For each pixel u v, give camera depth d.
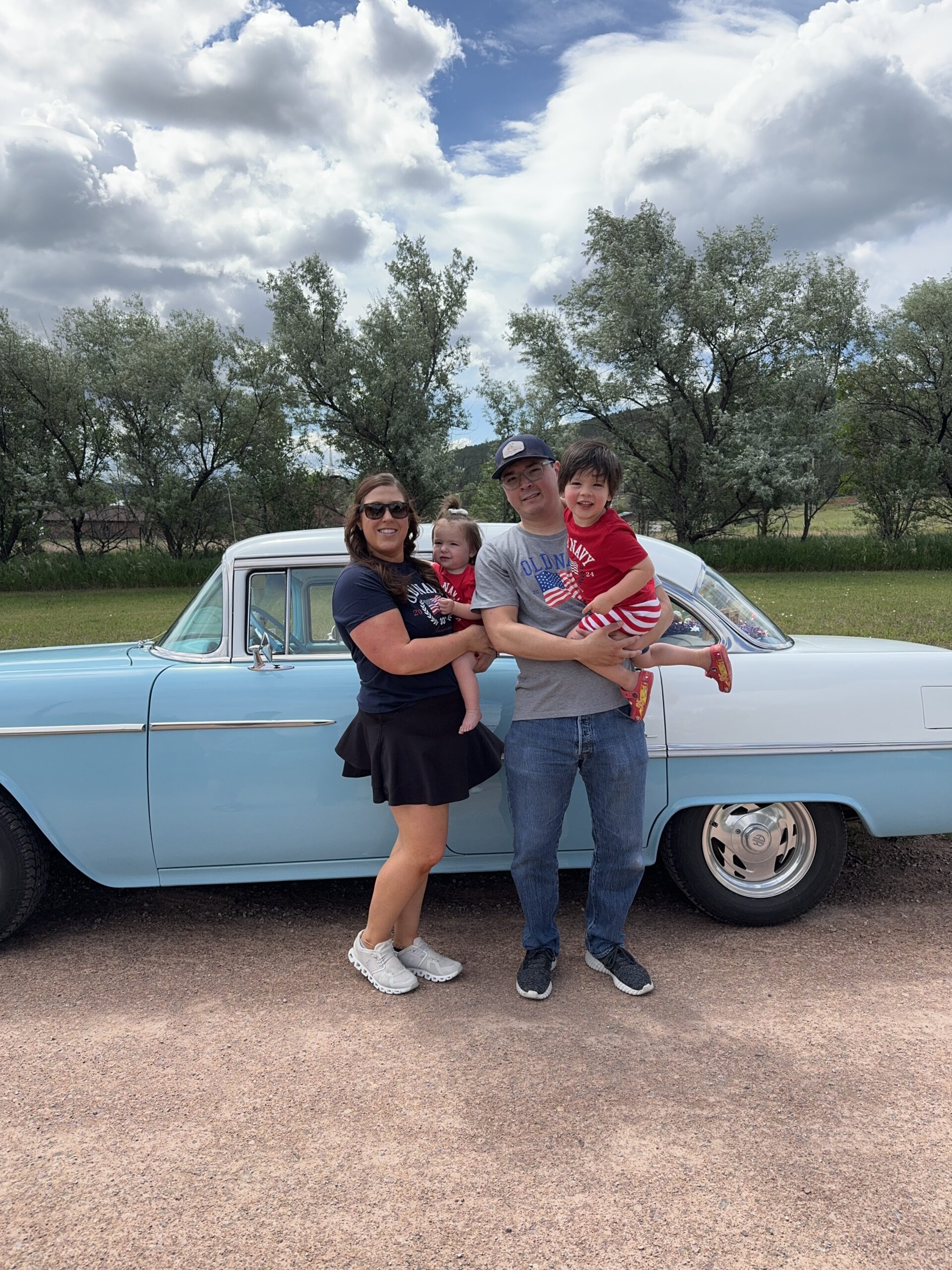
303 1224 1.87
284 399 31.34
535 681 2.74
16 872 3.14
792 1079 2.38
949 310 31.02
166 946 3.30
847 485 33.09
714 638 3.31
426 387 31.73
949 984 2.93
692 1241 1.80
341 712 3.14
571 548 2.59
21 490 32.00
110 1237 1.84
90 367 33.25
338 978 3.04
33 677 3.20
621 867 2.84
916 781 3.28
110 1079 2.44
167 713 3.14
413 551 2.87
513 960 3.16
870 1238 1.80
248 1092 2.36
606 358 29.55
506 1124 2.21
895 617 13.82
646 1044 2.58
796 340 29.55
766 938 3.30
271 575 3.38
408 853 2.80
